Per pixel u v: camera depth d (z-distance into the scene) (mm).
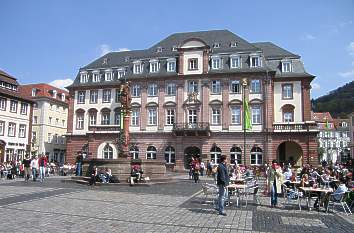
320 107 174750
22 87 79688
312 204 18797
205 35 64375
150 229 11180
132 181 26312
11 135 59656
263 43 63688
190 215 13984
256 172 43719
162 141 57406
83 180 28719
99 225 11547
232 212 15188
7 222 11625
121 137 31469
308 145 52125
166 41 65562
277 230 11766
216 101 55812
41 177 31078
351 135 84188
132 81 60312
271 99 54625
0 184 26641
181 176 44625
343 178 19781
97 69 66375
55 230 10633
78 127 65000
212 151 55156
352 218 14914
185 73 57531
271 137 53219
